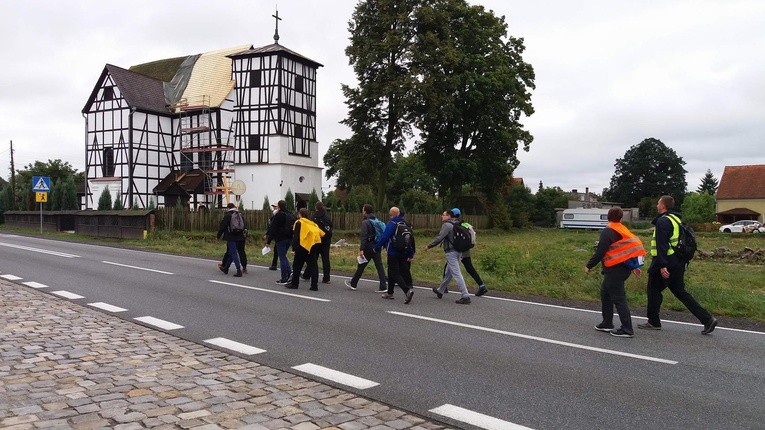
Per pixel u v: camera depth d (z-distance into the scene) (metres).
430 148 47.97
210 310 9.58
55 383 5.36
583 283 12.95
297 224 12.28
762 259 24.36
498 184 50.81
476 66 44.94
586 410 5.01
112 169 47.59
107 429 4.27
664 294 11.26
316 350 6.98
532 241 38.72
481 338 7.77
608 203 101.88
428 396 5.32
